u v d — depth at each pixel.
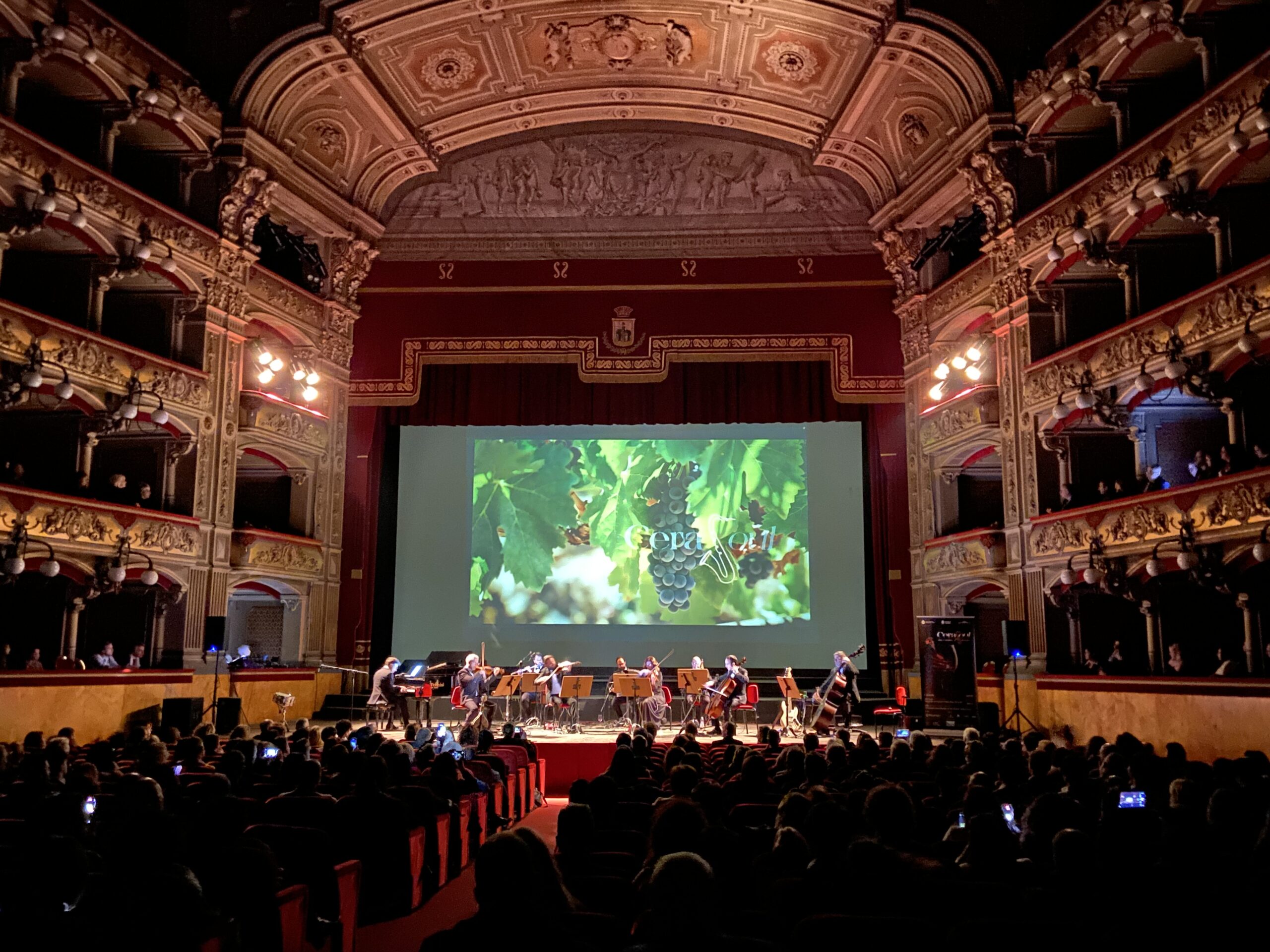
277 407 21.59
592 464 24.66
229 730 17.41
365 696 22.95
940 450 22.11
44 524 16.08
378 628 24.20
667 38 20.98
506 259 24.42
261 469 23.31
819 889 4.16
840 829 4.86
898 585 23.05
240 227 20.22
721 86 22.38
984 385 21.11
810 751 10.54
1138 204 15.88
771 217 24.22
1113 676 15.77
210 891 4.49
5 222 15.60
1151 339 16.48
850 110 21.59
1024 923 3.45
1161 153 15.99
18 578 17.86
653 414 24.20
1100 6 16.91
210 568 19.52
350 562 23.62
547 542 24.44
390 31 20.03
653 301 24.17
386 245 24.56
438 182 24.58
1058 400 18.09
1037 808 5.39
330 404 23.41
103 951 3.55
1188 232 17.80
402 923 7.16
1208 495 15.03
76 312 18.02
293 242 22.00
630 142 24.25
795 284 24.03
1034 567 18.78
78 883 4.47
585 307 24.19
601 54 21.47
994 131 19.19
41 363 15.80
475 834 9.22
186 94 18.67
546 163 24.36
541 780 14.38
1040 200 19.23
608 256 24.31
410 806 7.62
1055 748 9.53
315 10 19.30
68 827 5.95
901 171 22.73
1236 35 15.51
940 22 18.91
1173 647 16.17
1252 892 3.89
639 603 24.06
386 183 24.05
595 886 4.84
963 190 20.88
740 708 20.06
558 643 24.00
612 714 22.16
